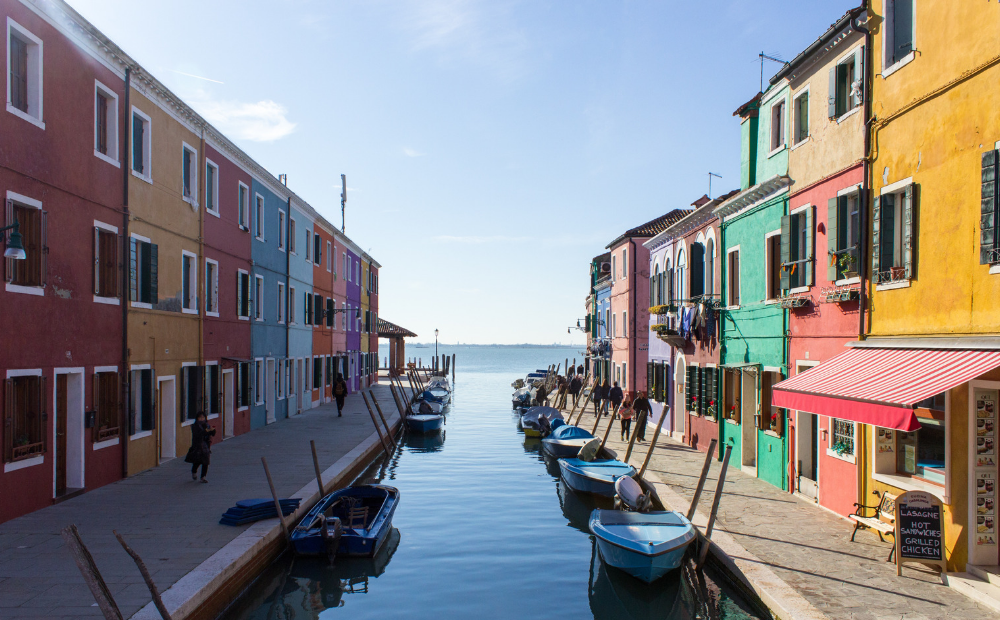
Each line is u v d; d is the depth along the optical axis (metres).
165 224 16.05
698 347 19.36
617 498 14.06
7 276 10.39
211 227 19.06
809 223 12.59
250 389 22.53
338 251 37.41
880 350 9.98
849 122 11.30
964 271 8.48
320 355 32.84
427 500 15.91
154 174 15.48
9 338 10.43
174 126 16.61
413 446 24.52
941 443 9.30
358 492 13.66
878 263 10.32
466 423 31.98
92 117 12.86
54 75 11.68
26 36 10.95
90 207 12.76
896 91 10.05
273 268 25.17
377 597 9.84
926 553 8.52
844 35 11.41
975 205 8.32
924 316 9.27
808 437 13.02
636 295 28.98
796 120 13.42
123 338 13.95
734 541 10.04
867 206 10.67
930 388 7.64
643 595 9.85
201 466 14.59
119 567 8.49
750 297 15.33
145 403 15.20
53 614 7.03
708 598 9.61
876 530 10.24
